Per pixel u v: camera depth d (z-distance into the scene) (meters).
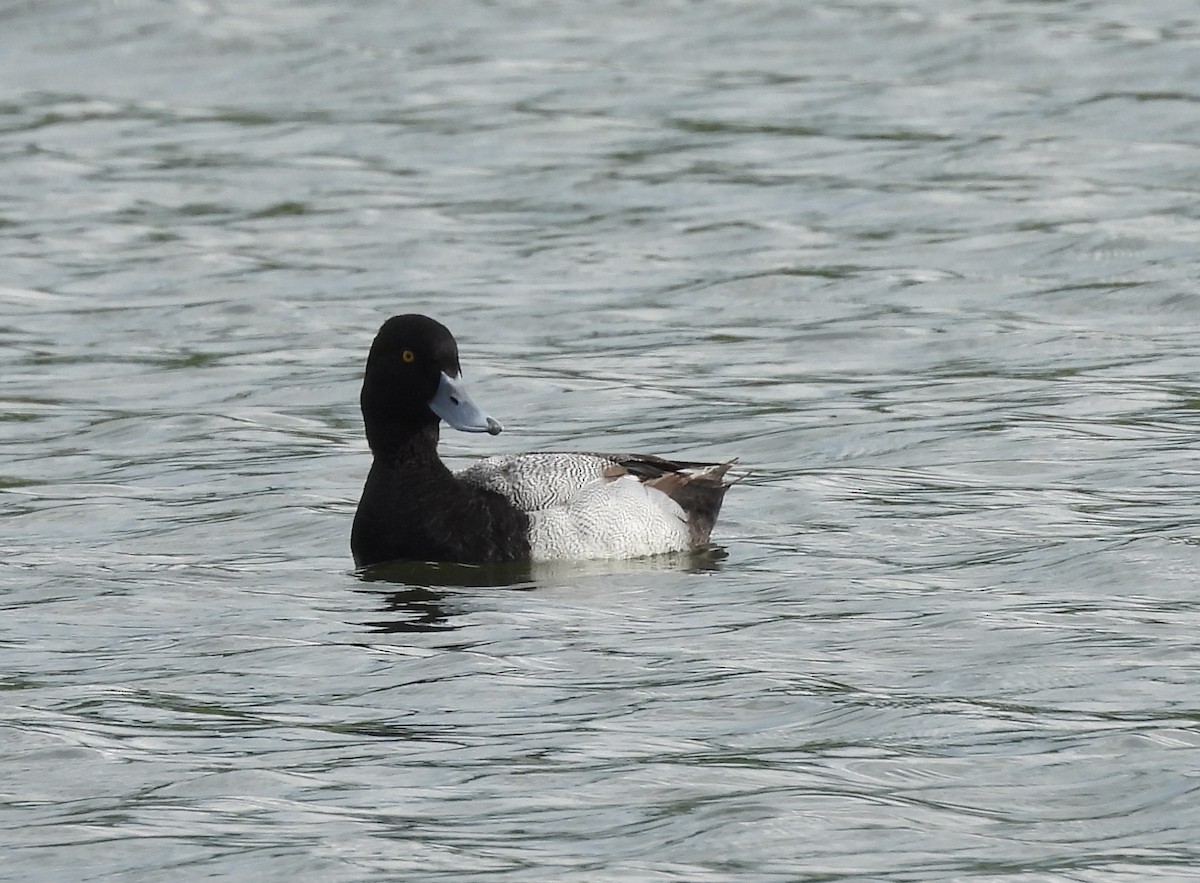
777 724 9.31
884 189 24.14
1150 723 9.13
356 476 14.91
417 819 8.23
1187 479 13.98
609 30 32.81
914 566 12.24
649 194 24.39
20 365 18.33
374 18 33.88
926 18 32.03
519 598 11.84
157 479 14.85
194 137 27.84
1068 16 31.92
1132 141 25.80
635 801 8.37
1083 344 18.19
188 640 11.04
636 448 15.55
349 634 11.09
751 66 30.36
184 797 8.55
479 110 28.58
